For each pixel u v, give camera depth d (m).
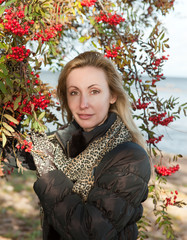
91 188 1.21
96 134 1.27
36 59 1.31
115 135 1.28
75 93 1.26
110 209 1.07
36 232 4.47
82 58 1.26
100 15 1.86
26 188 6.21
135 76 1.89
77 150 1.29
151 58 1.93
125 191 1.10
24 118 1.53
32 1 1.31
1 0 1.29
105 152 1.25
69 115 1.60
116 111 1.35
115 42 1.94
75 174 1.27
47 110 1.78
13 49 1.22
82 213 1.09
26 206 5.39
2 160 1.33
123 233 1.17
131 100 1.90
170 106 1.92
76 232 1.07
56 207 1.12
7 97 1.24
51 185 1.16
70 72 1.25
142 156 1.18
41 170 1.26
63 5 1.56
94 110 1.24
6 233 4.36
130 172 1.14
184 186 6.51
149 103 1.92
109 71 1.28
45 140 1.37
